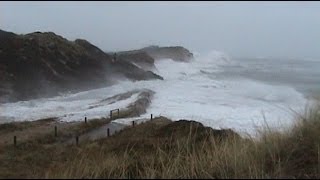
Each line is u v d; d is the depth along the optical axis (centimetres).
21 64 6216
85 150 1142
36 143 2372
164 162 667
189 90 5409
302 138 627
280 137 629
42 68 6353
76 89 6469
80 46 7250
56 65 6594
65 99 5522
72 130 2856
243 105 4019
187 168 586
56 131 2680
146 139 1445
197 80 6888
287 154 598
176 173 573
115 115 3544
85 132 2848
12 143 2330
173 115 3650
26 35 6900
